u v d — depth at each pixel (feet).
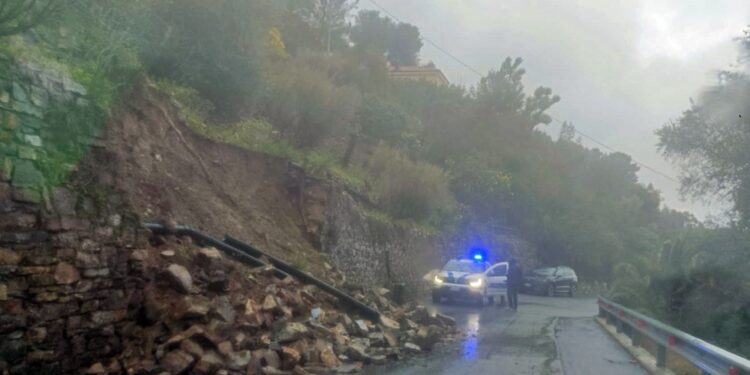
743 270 55.62
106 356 28.89
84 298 27.94
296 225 63.77
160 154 47.09
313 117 78.28
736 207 59.26
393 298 65.82
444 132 142.10
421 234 97.09
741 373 24.90
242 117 67.97
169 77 57.98
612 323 63.52
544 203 155.43
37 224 26.43
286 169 66.74
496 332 56.03
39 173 27.37
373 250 79.05
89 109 32.22
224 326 32.27
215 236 47.96
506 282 87.25
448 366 38.19
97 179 31.73
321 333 39.78
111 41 39.24
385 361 38.63
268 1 67.15
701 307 57.16
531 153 166.71
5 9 25.40
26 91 28.02
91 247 28.71
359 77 129.39
